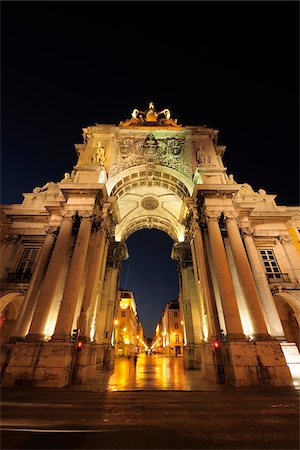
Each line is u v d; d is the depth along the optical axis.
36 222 14.16
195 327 15.17
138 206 19.00
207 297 10.61
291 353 9.60
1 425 4.03
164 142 15.70
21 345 8.27
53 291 9.60
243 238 12.63
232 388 7.68
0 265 12.97
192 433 3.67
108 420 4.36
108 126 16.20
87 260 11.12
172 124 17.19
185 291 16.84
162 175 15.38
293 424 4.11
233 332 8.77
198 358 14.37
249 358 8.20
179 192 15.62
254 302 9.48
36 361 7.98
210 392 7.12
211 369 9.44
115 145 15.56
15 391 6.95
